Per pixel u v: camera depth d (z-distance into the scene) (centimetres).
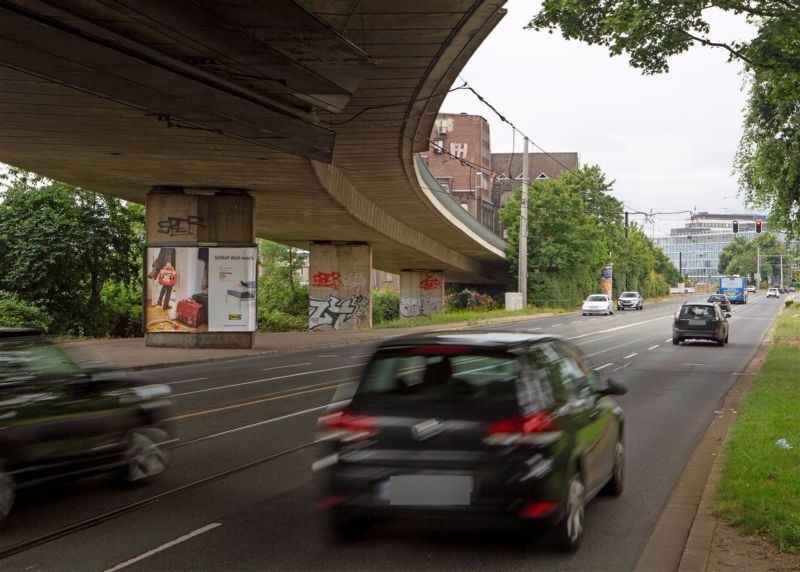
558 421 571
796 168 2070
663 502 751
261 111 1712
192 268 3034
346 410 587
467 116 11438
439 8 1366
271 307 7306
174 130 2016
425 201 3978
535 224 7825
